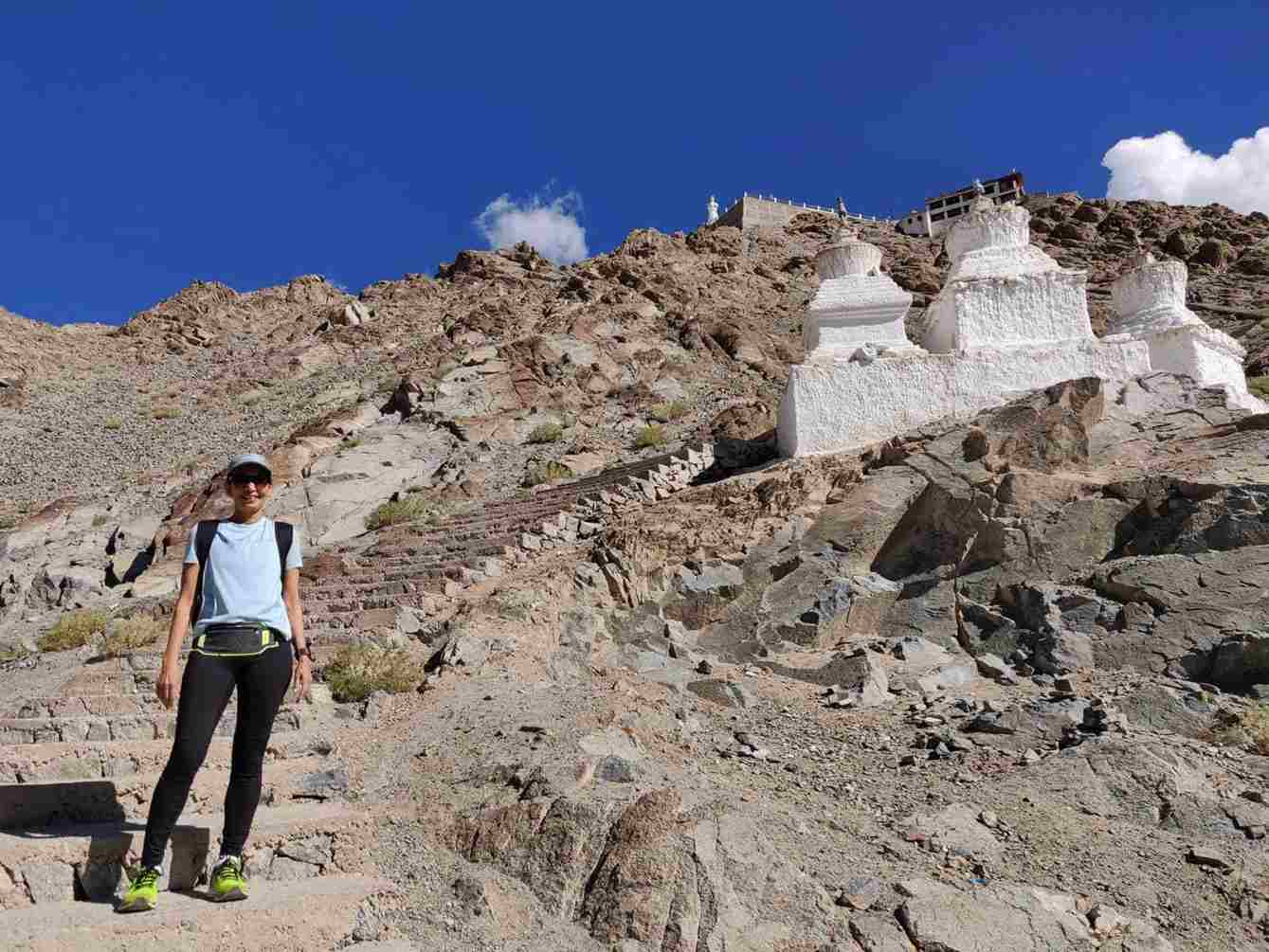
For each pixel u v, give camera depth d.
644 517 15.26
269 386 39.84
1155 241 52.56
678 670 11.52
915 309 44.22
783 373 33.50
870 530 13.91
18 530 23.33
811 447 17.05
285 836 6.12
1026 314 18.05
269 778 7.05
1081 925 6.10
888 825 7.41
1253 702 9.67
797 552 13.94
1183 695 9.65
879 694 10.65
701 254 52.09
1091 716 9.36
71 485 28.84
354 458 23.89
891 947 5.63
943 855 6.88
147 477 27.94
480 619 11.57
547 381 30.11
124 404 38.97
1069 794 7.94
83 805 6.22
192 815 6.38
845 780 8.36
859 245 19.20
